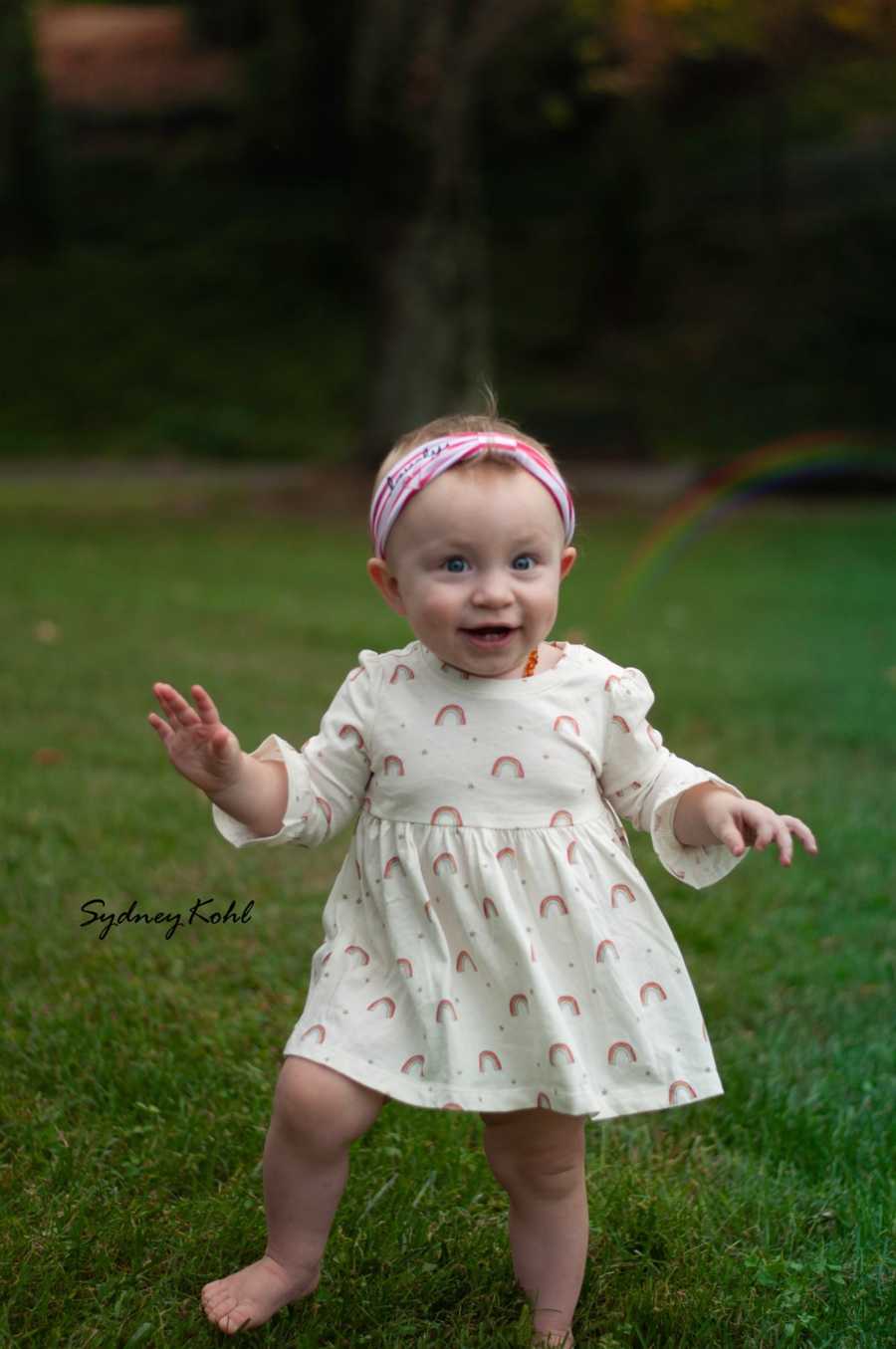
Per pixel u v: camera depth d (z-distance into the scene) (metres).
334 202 28.69
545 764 2.30
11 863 4.27
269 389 24.06
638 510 16.95
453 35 16.19
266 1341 2.23
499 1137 2.32
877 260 24.48
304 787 2.32
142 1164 2.73
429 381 17.02
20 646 7.98
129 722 6.16
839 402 22.23
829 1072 3.19
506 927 2.22
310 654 8.18
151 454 22.19
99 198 29.25
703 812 2.32
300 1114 2.17
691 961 3.87
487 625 2.26
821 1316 2.37
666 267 25.69
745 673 7.89
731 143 27.77
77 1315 2.31
